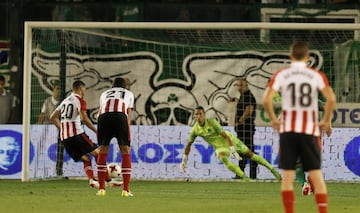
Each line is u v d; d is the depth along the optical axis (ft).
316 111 91.66
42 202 121.49
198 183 164.86
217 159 171.01
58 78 178.91
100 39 187.21
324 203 91.15
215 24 154.10
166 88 189.16
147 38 189.78
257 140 171.63
